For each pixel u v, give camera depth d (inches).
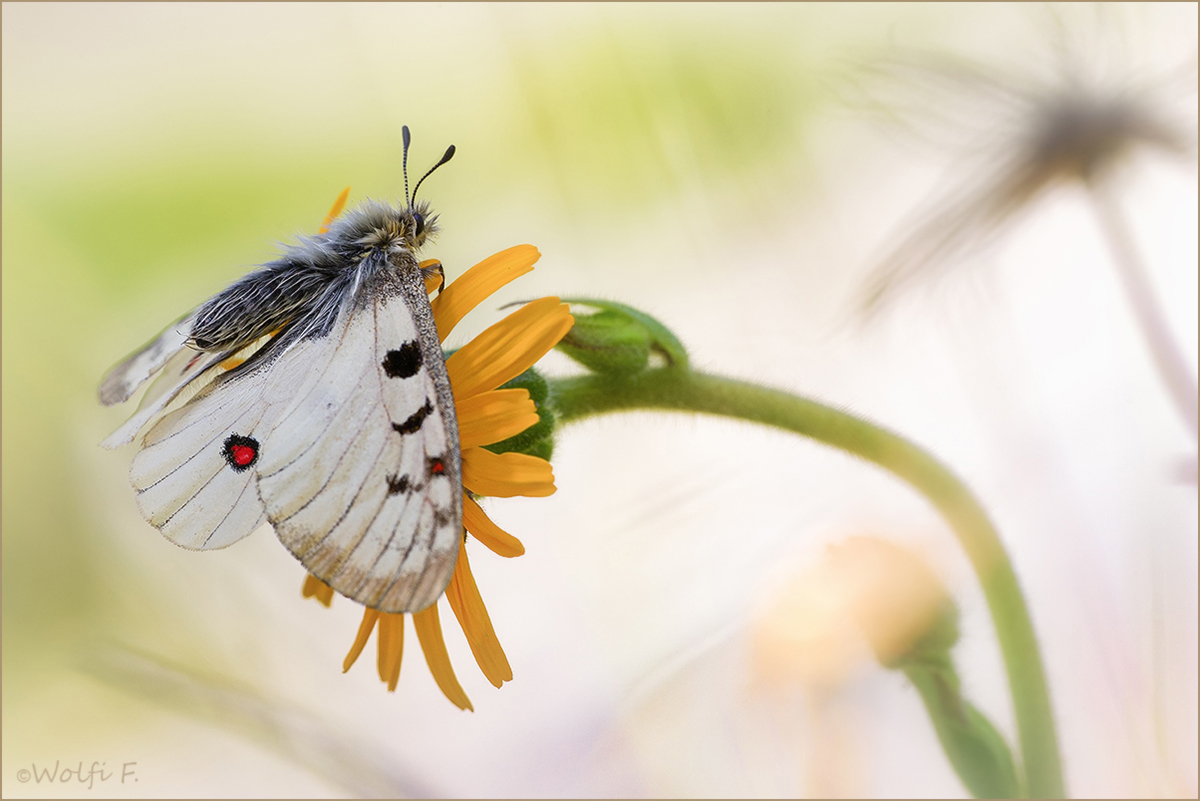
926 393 21.1
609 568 21.0
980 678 19.7
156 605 21.3
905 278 21.2
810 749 19.9
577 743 20.7
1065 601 19.8
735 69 22.2
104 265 26.5
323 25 27.6
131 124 28.4
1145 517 19.8
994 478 20.6
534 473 18.4
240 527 18.5
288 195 28.1
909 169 22.0
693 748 20.1
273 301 18.7
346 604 21.5
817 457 20.5
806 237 21.8
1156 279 21.2
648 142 22.1
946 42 21.7
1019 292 21.4
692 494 20.8
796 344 21.5
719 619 20.4
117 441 18.9
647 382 19.0
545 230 23.9
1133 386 20.6
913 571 19.6
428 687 21.4
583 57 22.6
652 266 22.1
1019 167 20.9
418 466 18.2
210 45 28.9
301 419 18.3
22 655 21.7
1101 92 20.8
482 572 21.6
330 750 20.5
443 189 25.6
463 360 18.5
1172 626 19.6
